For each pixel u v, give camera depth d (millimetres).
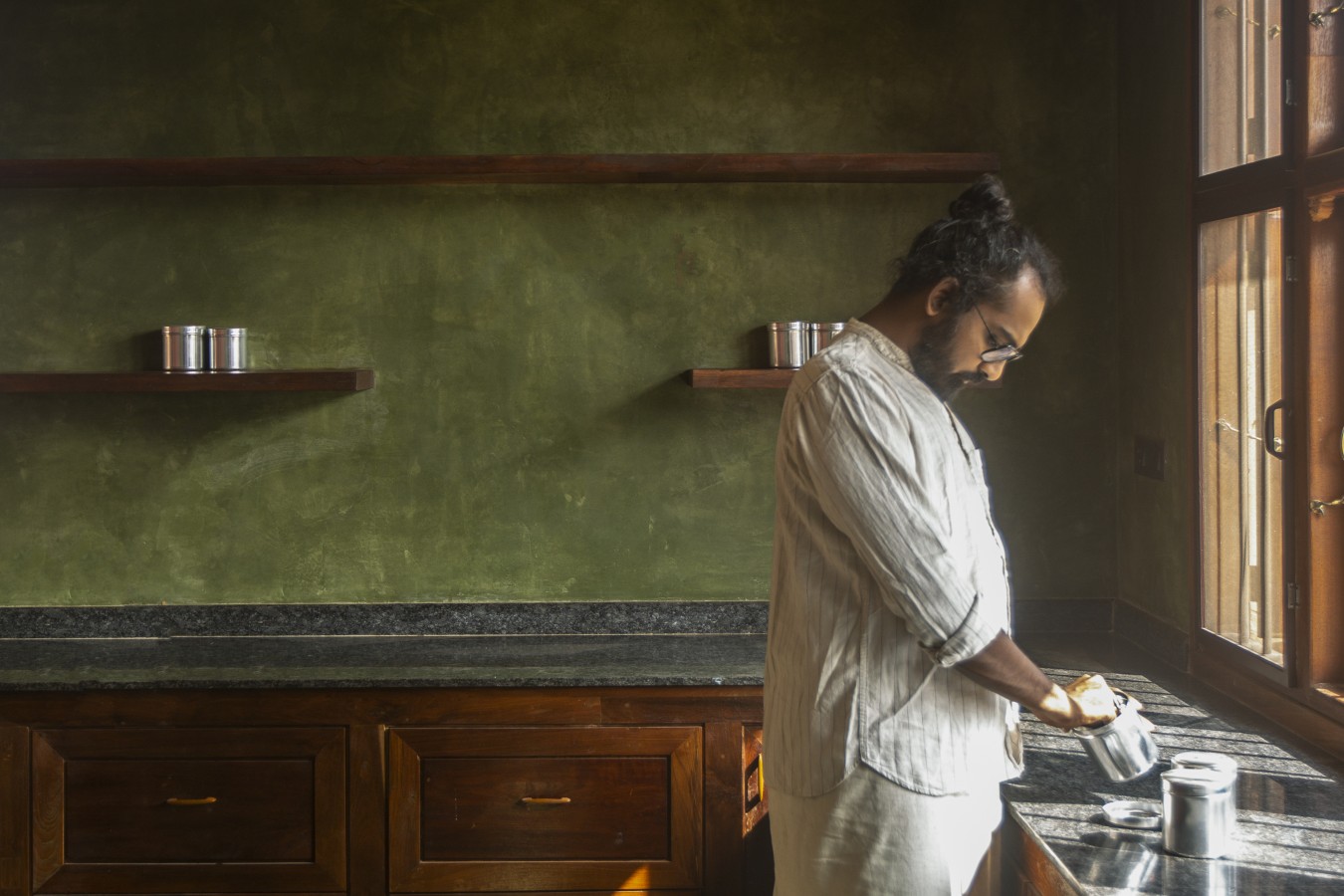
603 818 2688
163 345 3029
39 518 3141
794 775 1694
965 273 1622
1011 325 1658
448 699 2674
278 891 2693
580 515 3158
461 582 3162
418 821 2686
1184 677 2654
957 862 1660
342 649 2973
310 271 3127
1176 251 2725
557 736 2676
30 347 3135
